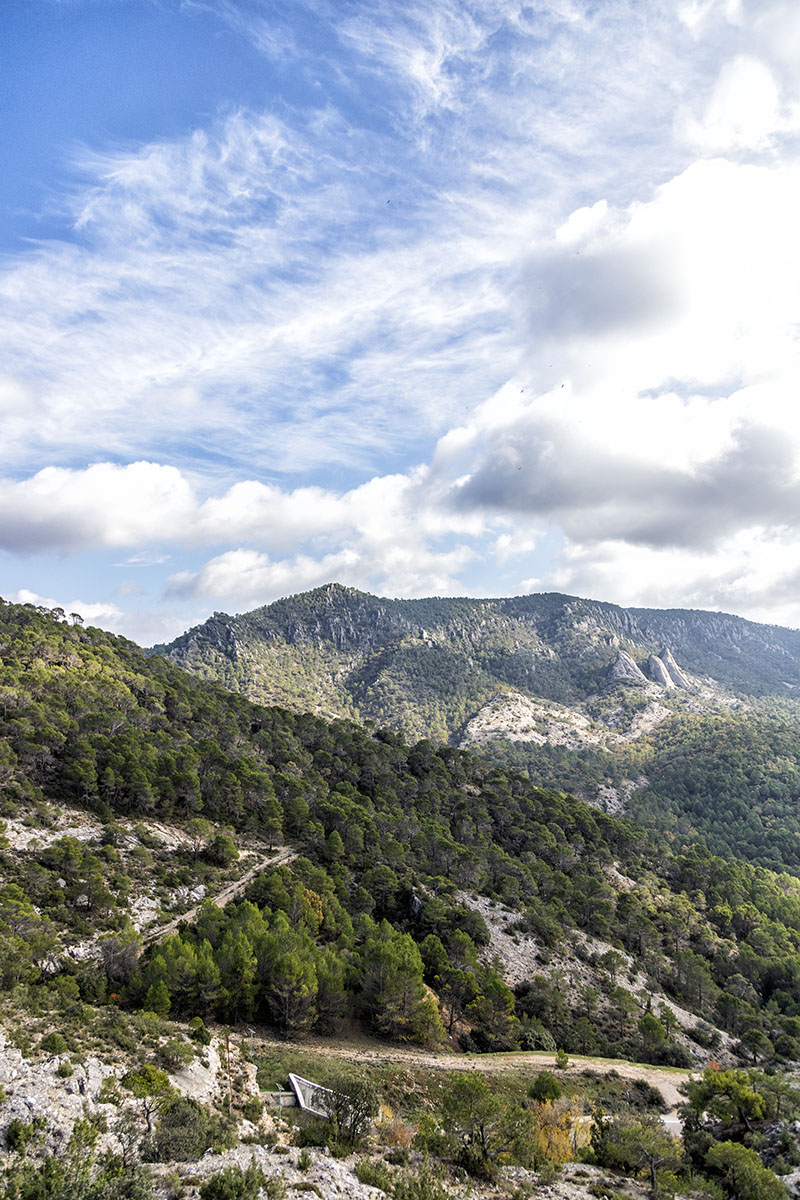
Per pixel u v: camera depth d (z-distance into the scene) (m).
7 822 93.62
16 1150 27.45
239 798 129.38
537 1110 60.50
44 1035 43.81
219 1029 64.62
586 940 122.44
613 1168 50.06
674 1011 110.12
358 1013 78.81
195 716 175.00
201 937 79.00
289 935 79.12
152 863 99.19
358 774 180.12
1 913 68.38
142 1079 40.19
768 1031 111.62
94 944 73.19
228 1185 27.33
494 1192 39.53
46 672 148.50
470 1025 87.75
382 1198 32.09
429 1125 46.06
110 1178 25.42
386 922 100.81
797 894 185.12
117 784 113.31
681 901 157.50
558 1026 94.44
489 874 140.25
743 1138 58.03
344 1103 45.44
